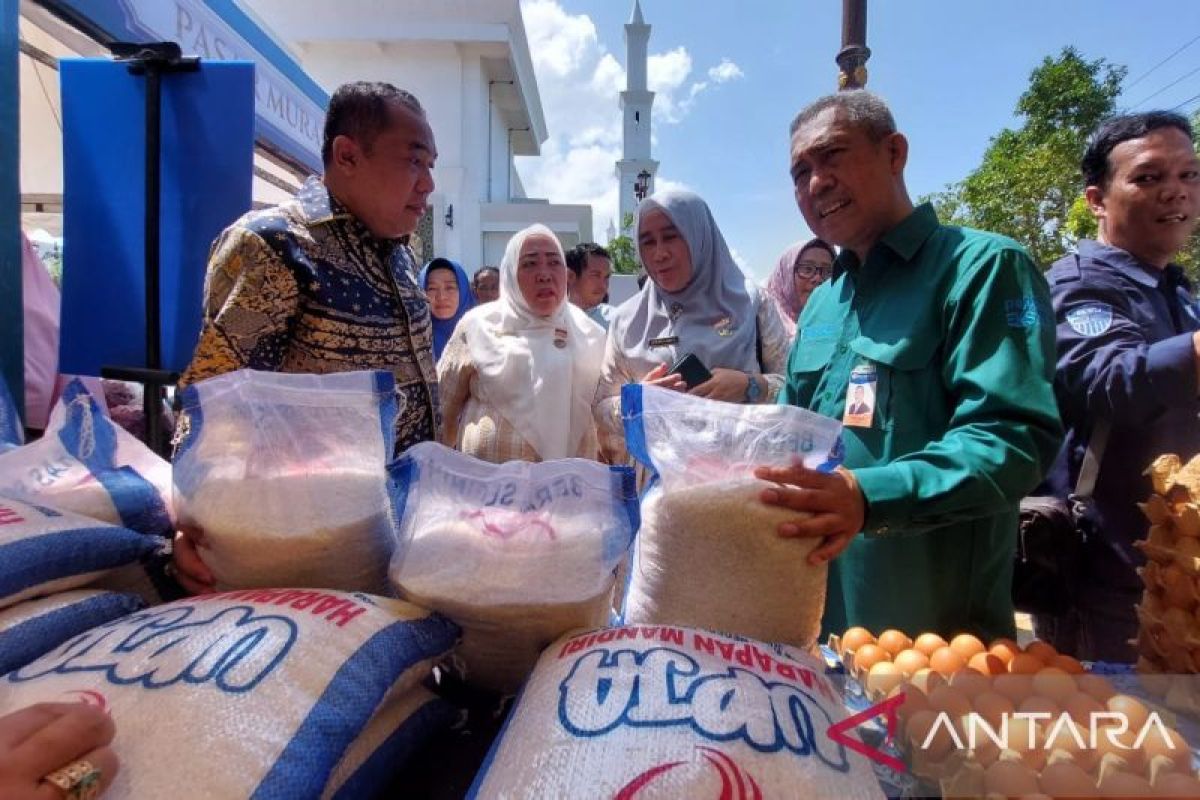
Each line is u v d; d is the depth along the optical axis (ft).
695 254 6.70
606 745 2.15
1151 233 5.35
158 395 6.37
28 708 1.98
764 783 2.05
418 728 2.87
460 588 2.81
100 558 3.00
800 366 4.92
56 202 13.53
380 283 5.22
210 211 6.33
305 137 11.77
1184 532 3.12
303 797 2.07
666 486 3.11
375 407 3.34
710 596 3.02
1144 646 3.39
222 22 9.11
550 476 3.04
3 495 3.18
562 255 7.98
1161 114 5.37
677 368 5.81
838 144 4.26
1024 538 5.28
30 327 7.18
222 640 2.45
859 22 14.61
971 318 3.71
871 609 4.10
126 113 6.39
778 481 2.93
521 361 7.54
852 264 4.77
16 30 5.94
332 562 3.03
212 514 2.99
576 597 2.76
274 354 4.69
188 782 2.00
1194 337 4.46
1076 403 5.23
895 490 3.07
